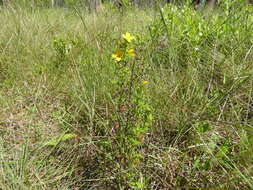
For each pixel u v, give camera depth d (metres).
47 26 2.99
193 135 1.35
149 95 1.52
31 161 1.26
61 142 1.45
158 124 1.47
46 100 1.85
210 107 1.42
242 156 1.10
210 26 2.14
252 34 1.99
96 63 1.76
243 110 1.51
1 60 2.27
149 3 2.57
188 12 2.31
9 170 1.17
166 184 1.17
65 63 2.17
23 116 1.73
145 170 1.21
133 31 2.13
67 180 1.23
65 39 2.39
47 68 2.15
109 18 2.30
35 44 2.50
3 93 1.96
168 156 1.25
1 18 2.92
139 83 1.35
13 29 2.66
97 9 2.96
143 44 1.75
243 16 2.07
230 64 1.79
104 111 1.58
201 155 1.31
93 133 1.45
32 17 2.92
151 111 1.33
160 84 1.64
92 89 1.66
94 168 1.31
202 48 1.99
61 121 1.60
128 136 1.20
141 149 1.31
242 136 1.17
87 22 2.75
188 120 1.37
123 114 1.30
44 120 1.66
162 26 1.95
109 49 1.89
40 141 1.46
